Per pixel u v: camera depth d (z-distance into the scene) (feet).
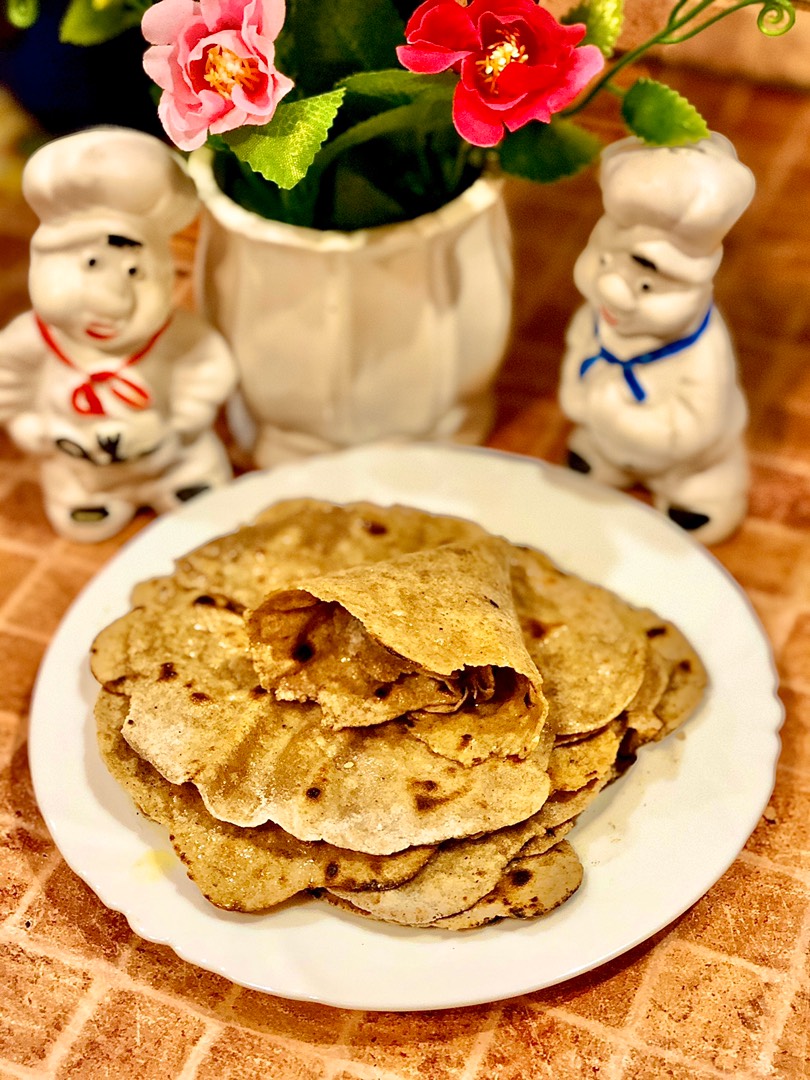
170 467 1.73
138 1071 1.25
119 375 1.56
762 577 1.68
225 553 1.51
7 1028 1.28
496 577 1.43
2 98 2.18
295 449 1.81
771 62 1.82
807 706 1.54
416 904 1.23
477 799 1.25
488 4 1.28
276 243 1.50
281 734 1.32
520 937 1.25
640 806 1.35
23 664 1.62
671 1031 1.27
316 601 1.37
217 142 1.38
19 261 2.19
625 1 1.62
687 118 1.34
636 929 1.25
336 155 1.51
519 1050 1.26
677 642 1.47
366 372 1.66
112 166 1.38
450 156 1.58
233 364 1.66
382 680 1.32
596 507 1.65
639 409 1.57
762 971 1.31
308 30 1.42
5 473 1.86
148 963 1.33
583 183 2.18
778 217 2.12
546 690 1.36
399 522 1.55
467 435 1.84
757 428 1.85
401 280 1.56
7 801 1.48
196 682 1.37
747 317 1.99
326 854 1.26
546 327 2.02
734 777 1.37
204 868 1.26
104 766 1.40
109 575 1.58
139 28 1.81
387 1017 1.28
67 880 1.40
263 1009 1.29
